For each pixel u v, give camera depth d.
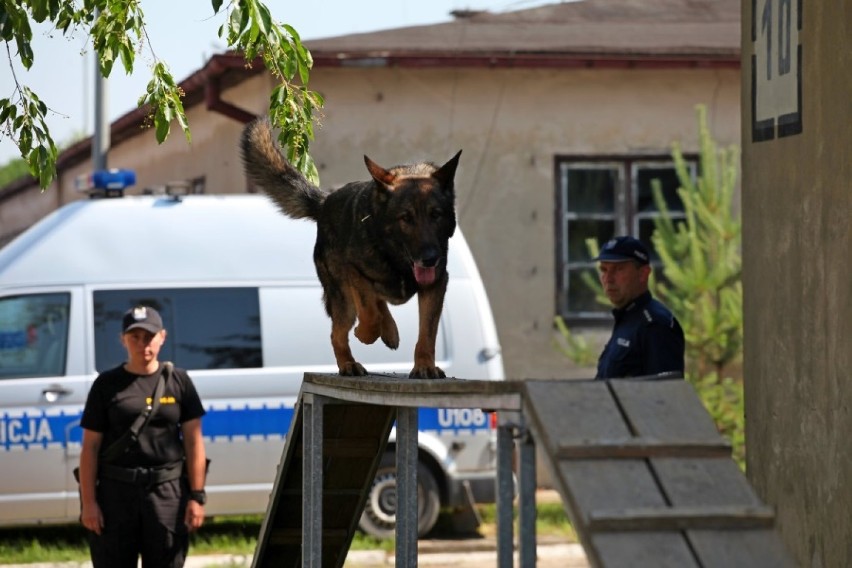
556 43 19.27
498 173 19.06
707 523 4.27
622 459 4.52
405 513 6.59
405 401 5.89
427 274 6.98
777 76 8.12
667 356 7.89
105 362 13.92
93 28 7.78
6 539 15.29
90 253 14.10
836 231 7.20
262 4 7.58
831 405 7.29
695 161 19.38
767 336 8.36
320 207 8.12
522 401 4.98
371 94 18.70
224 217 14.42
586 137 19.22
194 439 9.45
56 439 13.75
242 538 14.98
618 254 8.08
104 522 9.23
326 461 8.28
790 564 4.16
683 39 19.70
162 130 7.89
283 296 14.19
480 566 13.49
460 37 19.80
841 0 7.08
